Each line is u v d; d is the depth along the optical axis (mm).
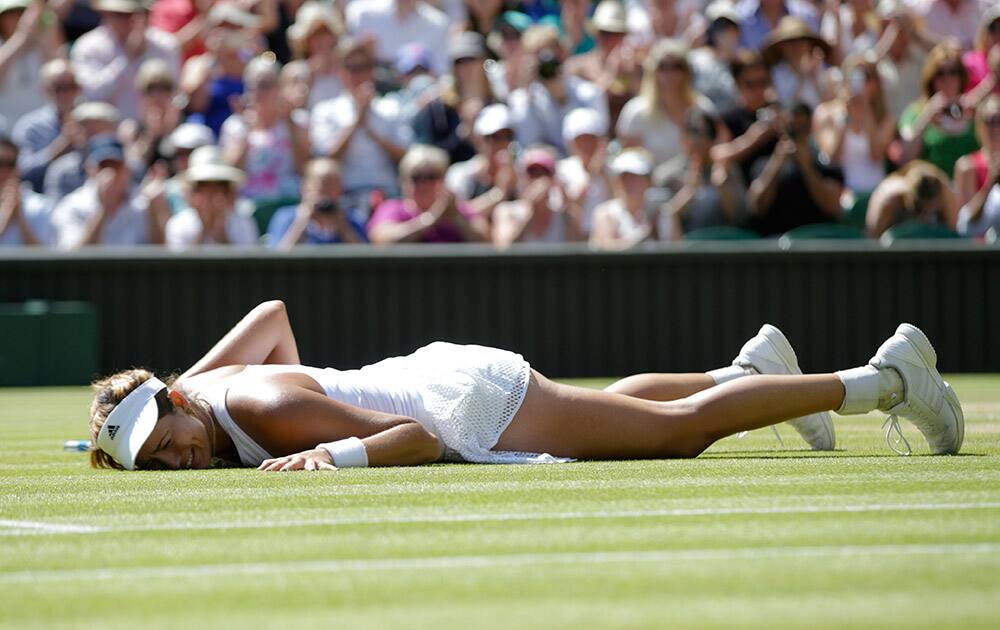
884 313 25422
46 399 21875
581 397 10172
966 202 26328
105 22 28750
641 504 7695
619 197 25672
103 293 25000
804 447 11750
